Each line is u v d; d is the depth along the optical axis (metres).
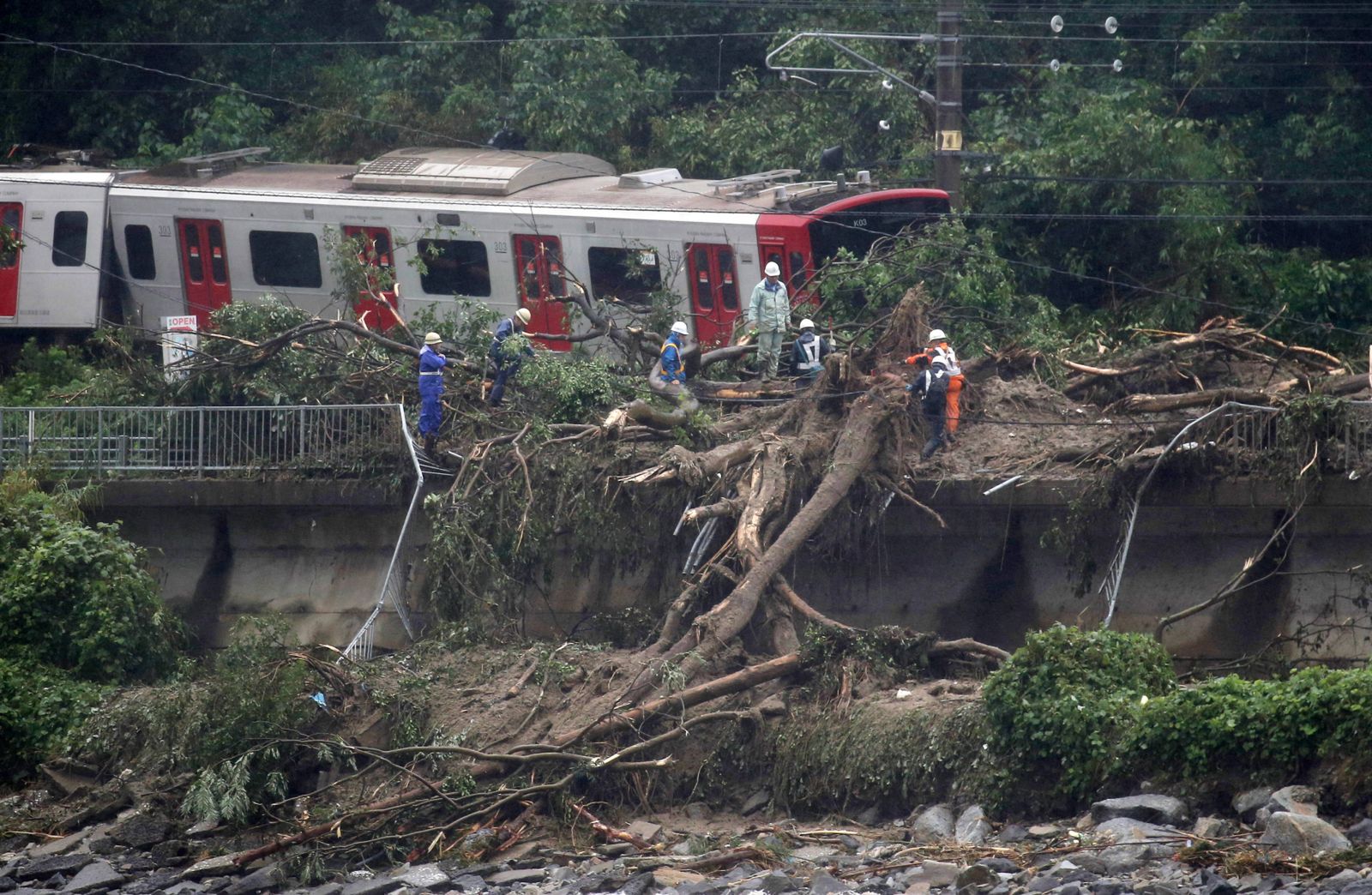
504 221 94.94
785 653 65.69
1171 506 69.50
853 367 74.81
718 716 61.91
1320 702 50.94
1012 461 72.56
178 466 81.75
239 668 66.81
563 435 77.88
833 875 51.72
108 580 75.44
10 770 70.31
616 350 91.12
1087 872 47.78
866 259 85.88
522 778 61.09
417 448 78.44
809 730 61.19
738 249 88.50
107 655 73.94
